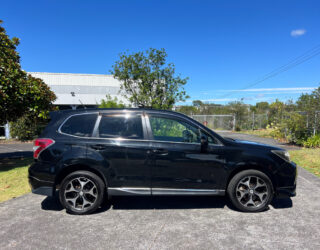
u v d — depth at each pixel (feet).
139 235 9.62
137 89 41.22
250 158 11.91
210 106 107.65
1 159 28.32
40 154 11.75
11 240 9.21
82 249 8.57
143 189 11.96
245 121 79.00
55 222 10.89
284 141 42.86
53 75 84.38
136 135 12.19
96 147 11.76
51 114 12.80
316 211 12.11
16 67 22.18
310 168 21.72
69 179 11.69
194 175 12.00
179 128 12.46
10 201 13.78
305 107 37.40
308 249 8.49
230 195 11.99
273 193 12.02
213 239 9.27
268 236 9.48
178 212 12.08
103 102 48.80
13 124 50.62
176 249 8.54
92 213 11.98
